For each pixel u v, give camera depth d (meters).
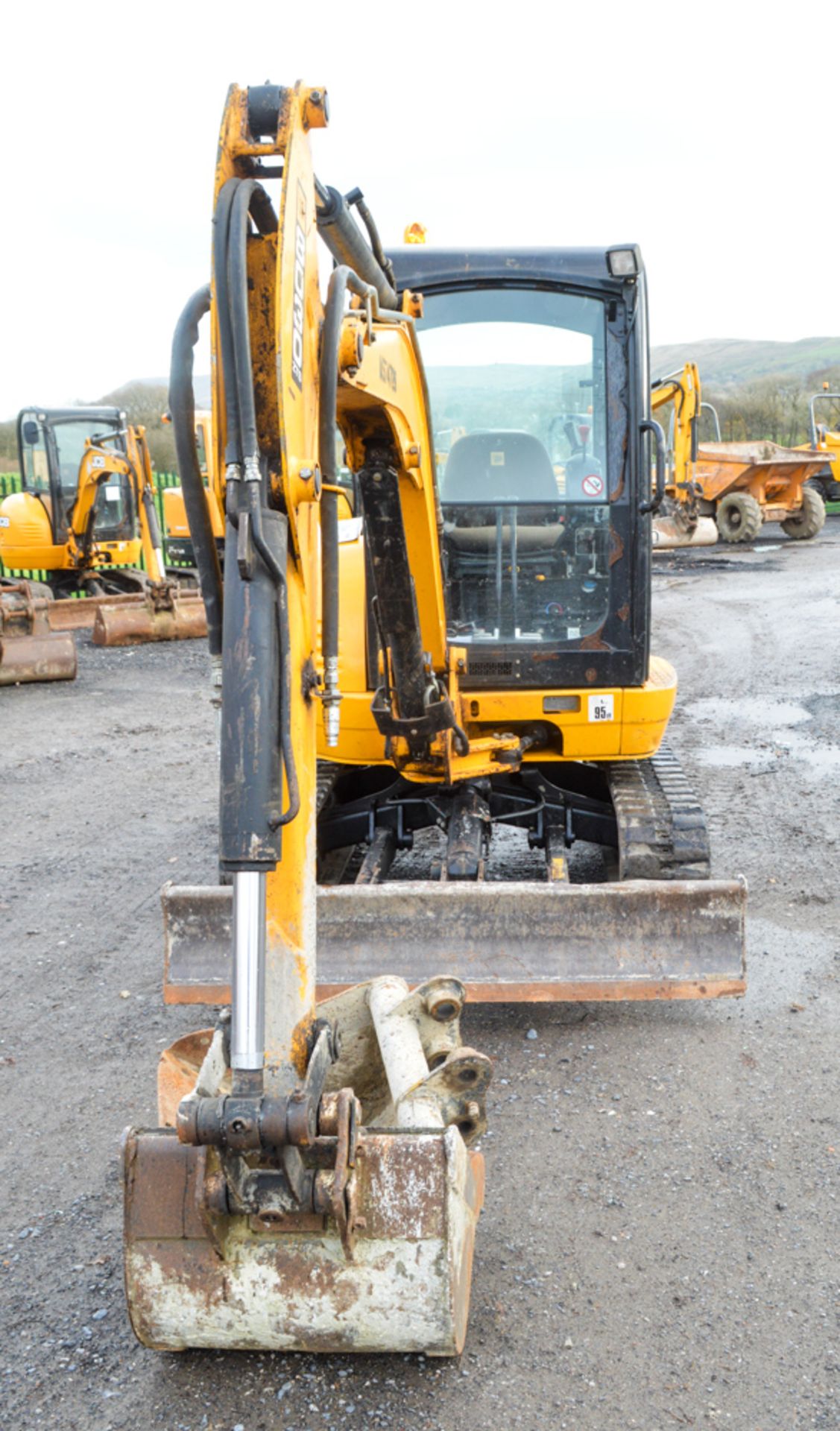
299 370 2.56
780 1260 3.14
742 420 36.97
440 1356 2.78
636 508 4.90
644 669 4.98
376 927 4.25
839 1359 2.78
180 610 15.02
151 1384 2.75
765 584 17.34
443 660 4.54
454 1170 2.56
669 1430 2.57
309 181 2.66
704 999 4.60
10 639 12.14
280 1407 2.66
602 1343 2.84
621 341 4.83
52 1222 3.40
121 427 16.81
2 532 16.53
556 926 4.20
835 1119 3.81
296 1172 2.38
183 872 6.48
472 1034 4.45
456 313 4.86
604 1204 3.39
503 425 4.94
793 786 7.67
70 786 8.43
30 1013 4.81
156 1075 4.28
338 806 5.65
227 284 2.39
